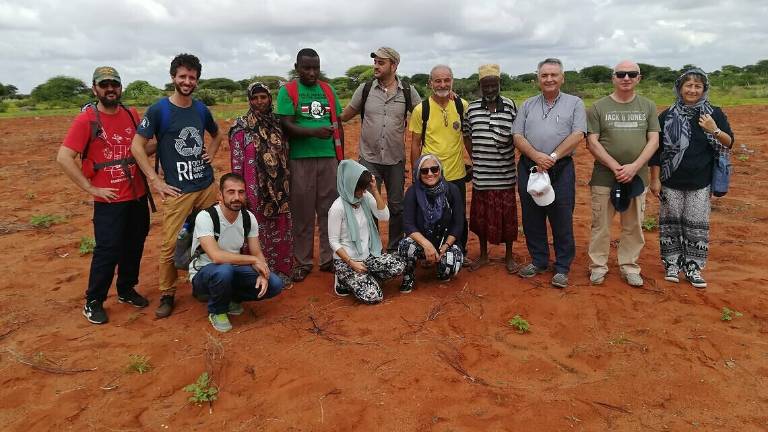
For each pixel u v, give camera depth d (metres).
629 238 5.26
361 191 5.00
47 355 4.25
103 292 4.84
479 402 3.51
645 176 5.05
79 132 4.41
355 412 3.40
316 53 5.31
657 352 4.11
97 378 3.93
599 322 4.59
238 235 4.70
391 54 5.52
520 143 5.12
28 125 24.14
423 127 5.51
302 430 3.27
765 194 9.09
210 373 3.92
